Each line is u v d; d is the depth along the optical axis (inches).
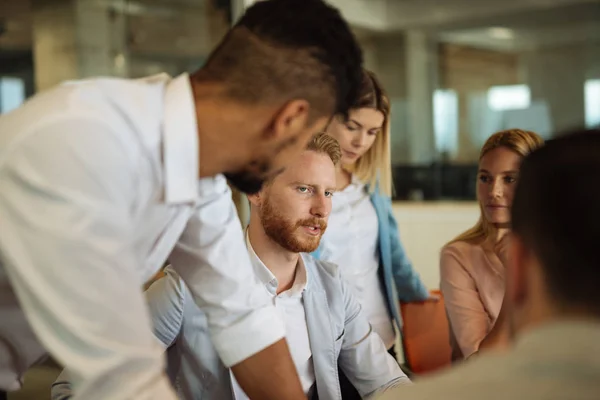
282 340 50.0
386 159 80.9
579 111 243.0
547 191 27.0
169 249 42.2
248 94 37.2
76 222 32.7
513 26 234.8
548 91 247.1
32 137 33.4
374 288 80.7
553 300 26.6
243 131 38.1
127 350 33.8
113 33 176.9
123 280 34.1
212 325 49.6
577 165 26.8
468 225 120.9
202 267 48.1
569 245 26.0
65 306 32.9
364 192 81.7
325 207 54.6
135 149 36.3
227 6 149.5
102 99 36.3
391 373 59.4
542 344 26.7
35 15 179.2
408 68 234.8
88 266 32.8
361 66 39.2
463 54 246.4
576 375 25.8
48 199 32.8
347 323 59.9
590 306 25.9
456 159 238.2
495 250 68.4
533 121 250.8
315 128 38.7
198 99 38.3
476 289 68.4
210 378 54.2
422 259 114.9
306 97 37.0
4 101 182.7
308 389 56.6
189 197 38.7
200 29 163.2
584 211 25.9
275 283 55.5
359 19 207.6
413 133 241.4
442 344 78.1
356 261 78.1
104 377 33.4
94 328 33.1
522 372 27.0
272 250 56.1
